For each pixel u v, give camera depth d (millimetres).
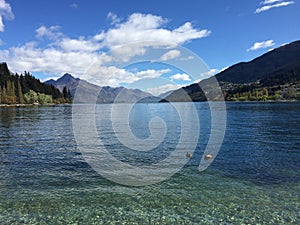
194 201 9750
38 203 9539
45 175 12852
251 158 16359
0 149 19250
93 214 8711
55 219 8352
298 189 10953
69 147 19906
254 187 11234
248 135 25719
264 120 39938
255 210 8969
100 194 10414
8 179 12195
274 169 13953
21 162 15383
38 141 22844
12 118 49969
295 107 73438
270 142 21844
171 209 9094
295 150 18672
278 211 8891
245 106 84688
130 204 9492
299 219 8312
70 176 12672
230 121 38594
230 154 17484
